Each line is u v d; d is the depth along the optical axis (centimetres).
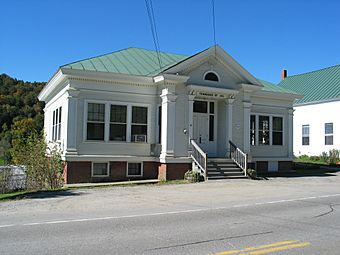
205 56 2098
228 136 2183
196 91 2066
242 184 1781
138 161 2047
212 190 1559
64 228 817
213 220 923
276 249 664
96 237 738
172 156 1984
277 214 1016
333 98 3425
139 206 1138
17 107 6969
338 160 3212
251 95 2466
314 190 1599
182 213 1018
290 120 2628
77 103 1925
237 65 2197
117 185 1748
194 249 659
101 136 1980
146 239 726
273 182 1906
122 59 2292
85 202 1212
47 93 2569
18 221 891
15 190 1603
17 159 1802
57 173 1720
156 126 2106
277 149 2566
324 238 749
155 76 2047
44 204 1165
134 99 2066
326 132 3500
